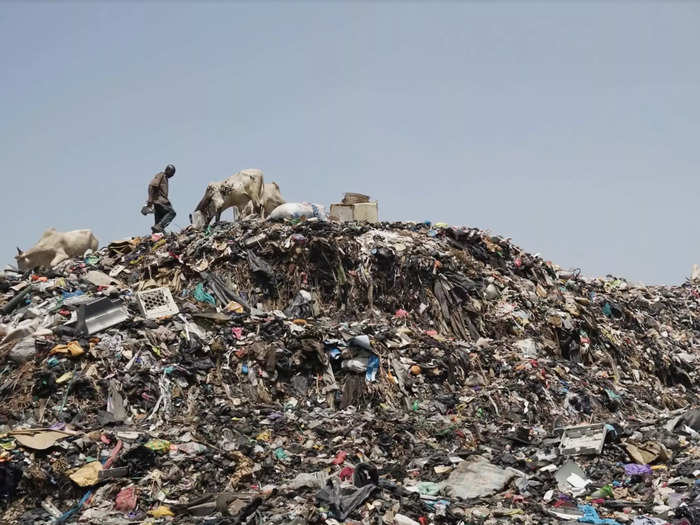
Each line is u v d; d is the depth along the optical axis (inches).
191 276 631.8
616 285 985.5
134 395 459.5
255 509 338.6
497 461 431.8
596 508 362.3
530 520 343.6
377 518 339.6
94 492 366.9
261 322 564.4
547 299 744.3
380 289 658.8
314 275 654.5
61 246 721.0
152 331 518.6
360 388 518.9
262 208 776.9
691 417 509.4
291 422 466.9
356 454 433.1
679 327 933.2
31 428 421.1
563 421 535.2
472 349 608.7
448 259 703.1
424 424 489.1
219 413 463.2
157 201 730.2
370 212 781.9
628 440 457.4
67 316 541.0
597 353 702.5
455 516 346.0
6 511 355.6
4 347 496.4
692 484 375.9
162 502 363.3
